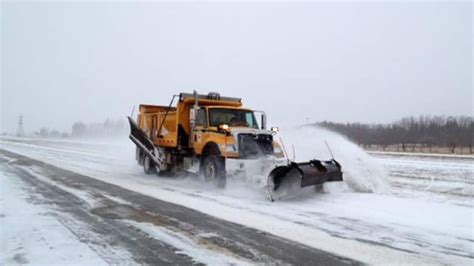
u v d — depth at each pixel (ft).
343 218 22.30
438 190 33.68
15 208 23.29
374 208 25.29
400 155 86.07
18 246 16.20
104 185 34.09
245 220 21.48
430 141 162.91
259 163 30.91
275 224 20.66
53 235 17.87
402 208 25.31
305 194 30.45
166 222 20.79
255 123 39.52
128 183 36.11
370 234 18.97
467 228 20.34
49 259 14.74
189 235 18.34
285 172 27.99
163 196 28.99
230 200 27.66
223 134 33.81
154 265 14.35
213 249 16.33
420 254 16.07
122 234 18.33
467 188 34.86
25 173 41.22
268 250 16.30
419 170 51.01
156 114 45.57
